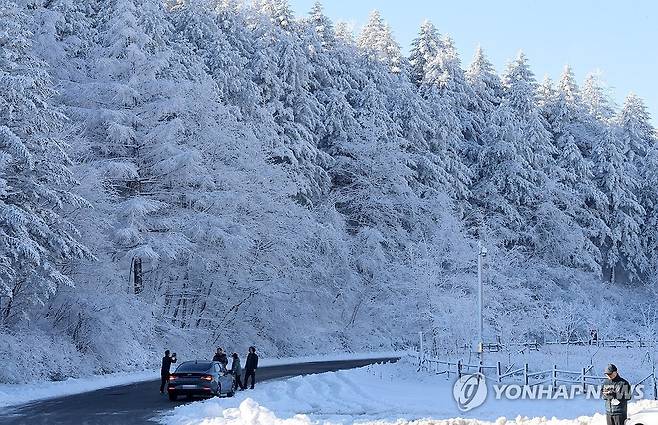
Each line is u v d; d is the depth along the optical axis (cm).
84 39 5488
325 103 6988
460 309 4591
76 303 3666
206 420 1947
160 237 4325
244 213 4875
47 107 3303
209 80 4994
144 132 4644
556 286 6956
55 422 2008
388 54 8475
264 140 5678
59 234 3319
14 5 3456
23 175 3234
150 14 5531
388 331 6234
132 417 2102
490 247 5891
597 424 1805
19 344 3216
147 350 4069
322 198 6656
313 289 5581
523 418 1966
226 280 4806
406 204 6731
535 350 4603
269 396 2659
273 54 6544
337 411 2303
